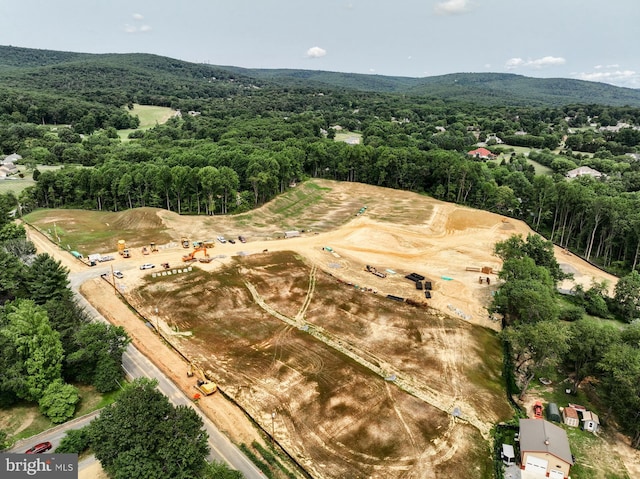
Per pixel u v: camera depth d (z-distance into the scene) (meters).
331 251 102.56
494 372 62.53
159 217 114.50
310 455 45.78
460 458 46.66
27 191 130.25
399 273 93.38
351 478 43.25
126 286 79.81
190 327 68.81
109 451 39.38
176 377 56.75
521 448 46.34
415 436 49.19
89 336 54.31
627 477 46.53
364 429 49.72
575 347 59.19
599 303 82.38
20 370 48.81
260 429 48.94
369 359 62.91
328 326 71.06
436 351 65.81
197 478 39.03
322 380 57.41
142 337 65.12
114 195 130.00
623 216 105.00
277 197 145.38
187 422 41.53
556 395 59.28
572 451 49.56
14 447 44.47
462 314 77.06
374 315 75.00
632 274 83.69
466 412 53.69
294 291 82.12
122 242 96.44
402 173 166.12
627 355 52.66
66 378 54.56
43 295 64.62
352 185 173.12
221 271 87.50
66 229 108.69
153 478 37.44
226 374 57.88
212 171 124.56
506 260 91.12
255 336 67.25
